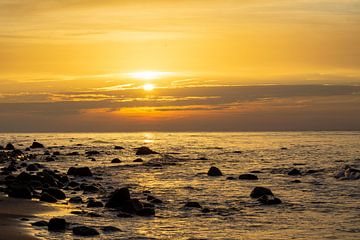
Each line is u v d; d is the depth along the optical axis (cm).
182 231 2367
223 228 2438
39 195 3309
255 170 5288
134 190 3812
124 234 2280
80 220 2572
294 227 2452
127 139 15712
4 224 2330
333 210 2891
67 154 7838
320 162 6238
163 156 7425
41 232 2223
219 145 11081
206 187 3972
